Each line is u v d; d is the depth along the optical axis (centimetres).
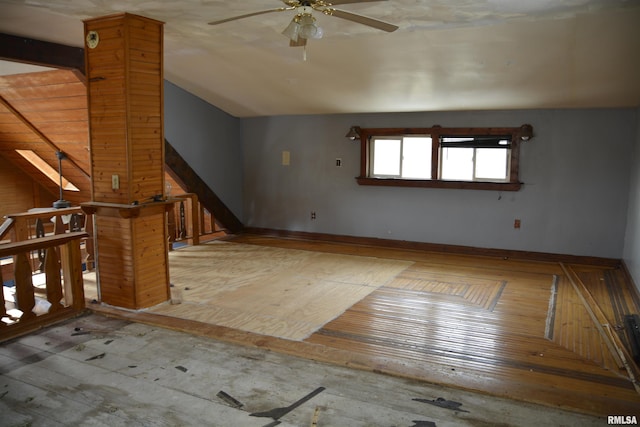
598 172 582
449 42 432
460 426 246
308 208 757
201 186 719
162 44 412
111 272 420
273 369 308
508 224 634
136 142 397
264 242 738
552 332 380
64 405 264
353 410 260
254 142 789
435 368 310
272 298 460
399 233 698
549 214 611
